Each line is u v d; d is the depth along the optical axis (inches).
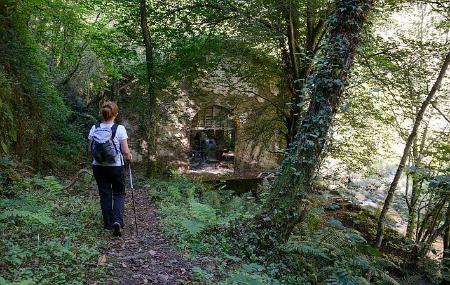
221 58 485.4
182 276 161.8
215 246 203.8
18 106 322.0
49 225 188.9
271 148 631.8
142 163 574.9
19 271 134.3
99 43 546.0
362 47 251.1
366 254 256.1
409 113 418.3
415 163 412.8
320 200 292.7
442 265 375.2
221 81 543.8
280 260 212.7
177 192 335.0
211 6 445.4
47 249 160.2
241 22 437.1
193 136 633.6
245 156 628.7
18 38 328.2
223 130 642.8
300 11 421.1
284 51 471.5
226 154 637.9
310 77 239.6
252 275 170.6
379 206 486.6
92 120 610.9
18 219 185.8
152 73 466.0
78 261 156.3
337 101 232.8
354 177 496.7
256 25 430.6
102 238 193.5
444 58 390.9
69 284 135.0
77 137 514.9
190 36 487.5
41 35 493.4
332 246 225.3
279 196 230.5
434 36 429.7
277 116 532.1
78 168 437.4
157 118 484.1
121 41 525.0
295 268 211.2
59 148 440.1
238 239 221.0
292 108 457.1
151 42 474.0
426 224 419.2
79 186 318.7
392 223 435.8
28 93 344.8
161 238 206.7
